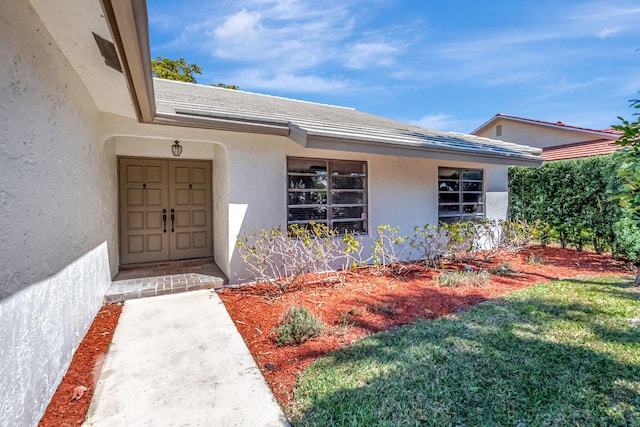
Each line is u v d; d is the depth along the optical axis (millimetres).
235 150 6121
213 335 3914
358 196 7785
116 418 2475
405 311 4609
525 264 7605
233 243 6086
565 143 16125
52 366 2773
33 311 2467
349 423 2361
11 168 2254
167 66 21500
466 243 8641
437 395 2654
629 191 5770
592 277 6363
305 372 3039
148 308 4871
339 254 7258
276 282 6086
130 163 7242
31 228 2508
